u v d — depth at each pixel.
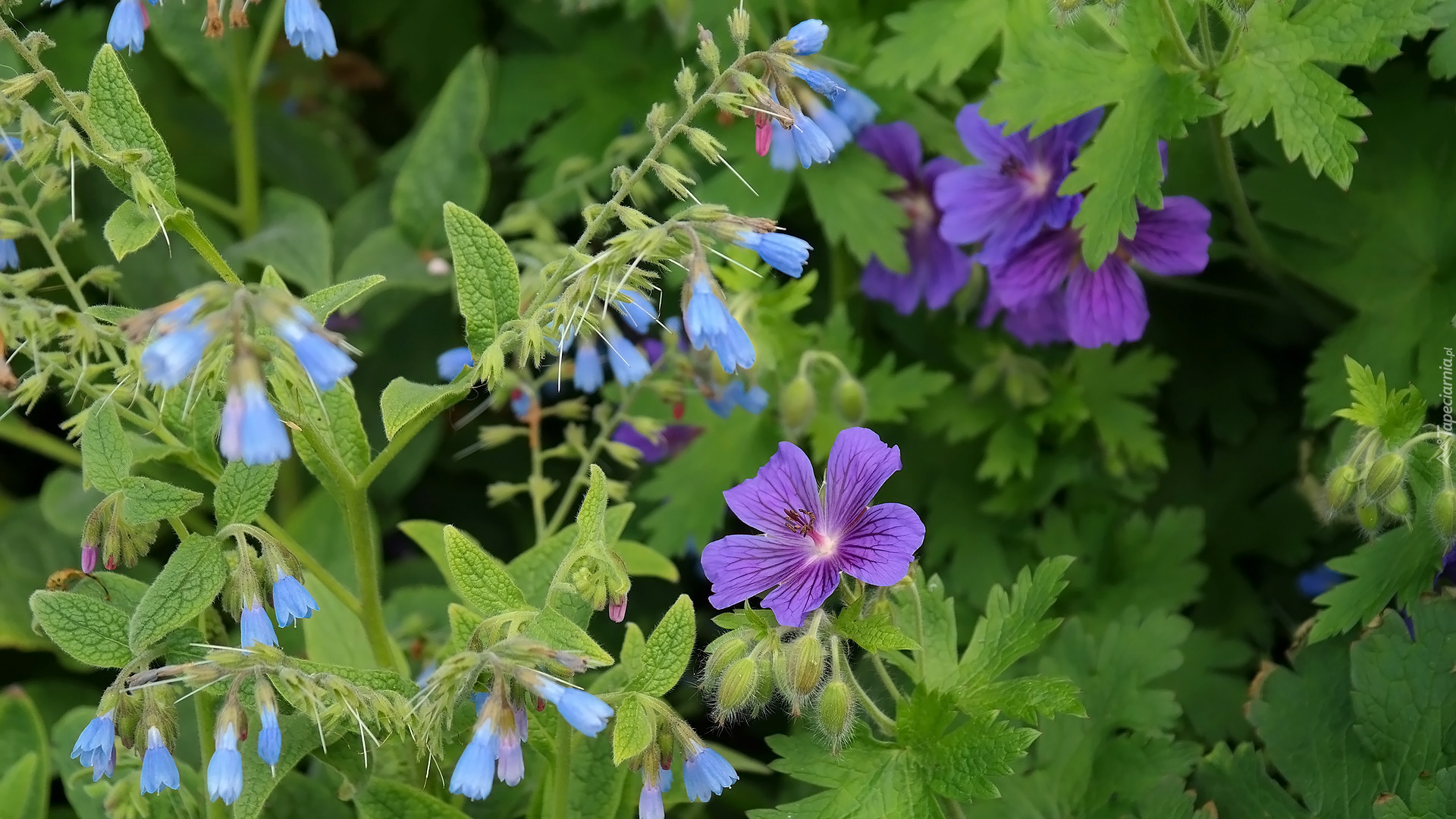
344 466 0.50
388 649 0.53
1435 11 0.56
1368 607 0.54
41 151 0.48
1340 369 0.60
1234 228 0.63
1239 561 0.65
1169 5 0.56
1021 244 0.60
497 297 0.49
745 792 0.64
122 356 0.54
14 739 0.58
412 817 0.51
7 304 0.48
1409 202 0.61
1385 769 0.54
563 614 0.49
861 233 0.64
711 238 0.48
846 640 0.51
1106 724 0.57
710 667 0.49
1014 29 0.61
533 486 0.60
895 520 0.49
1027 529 0.65
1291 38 0.56
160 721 0.47
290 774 0.55
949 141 0.65
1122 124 0.57
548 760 0.51
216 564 0.48
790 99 0.50
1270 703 0.56
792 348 0.63
